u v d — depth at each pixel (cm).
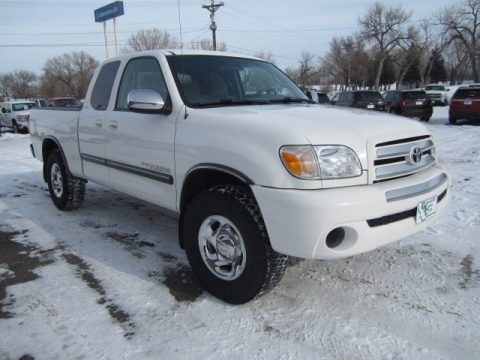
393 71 7712
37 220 527
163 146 353
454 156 910
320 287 337
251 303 316
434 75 7912
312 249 263
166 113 355
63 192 544
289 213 263
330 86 8275
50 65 8375
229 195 296
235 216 293
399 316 296
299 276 355
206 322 293
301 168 263
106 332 284
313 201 257
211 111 331
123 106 423
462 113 1680
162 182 364
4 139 1816
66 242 448
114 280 358
